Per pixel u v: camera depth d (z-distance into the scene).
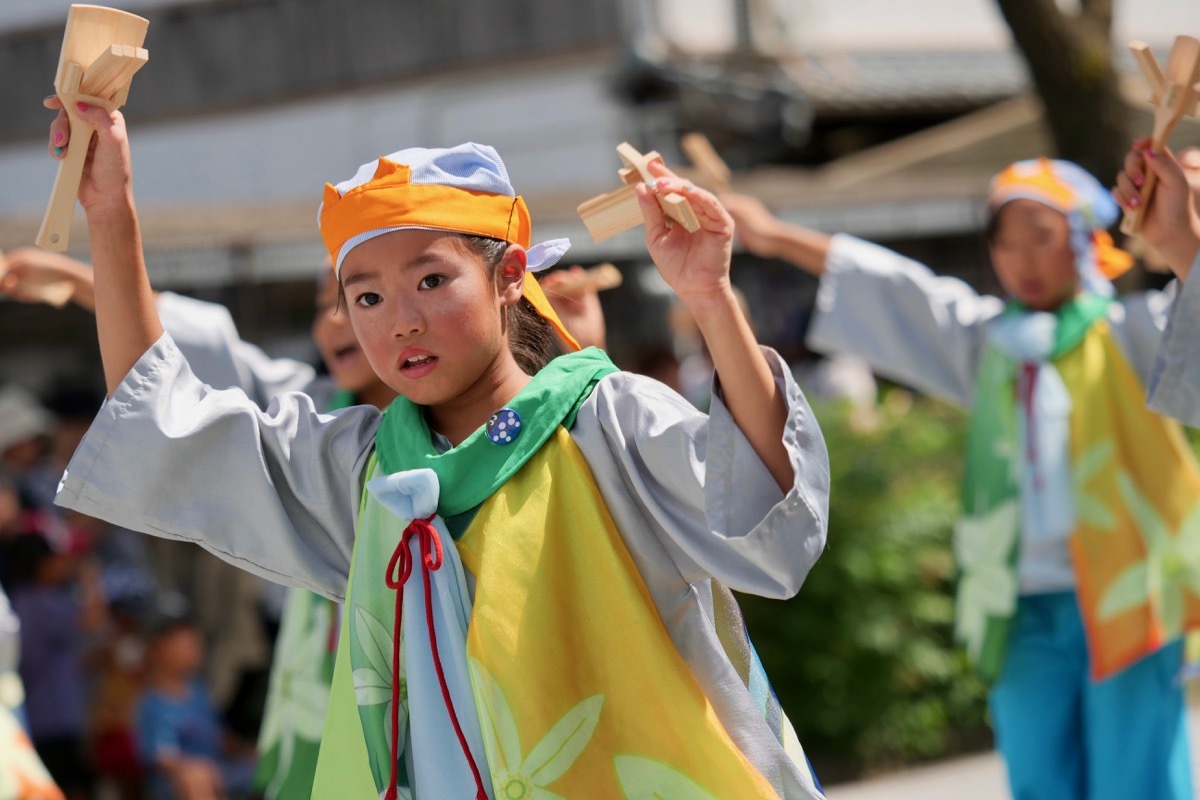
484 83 24.88
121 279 4.90
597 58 24.36
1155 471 9.15
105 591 13.49
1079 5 13.25
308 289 18.58
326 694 8.25
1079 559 8.98
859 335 10.12
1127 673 8.89
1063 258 9.34
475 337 4.62
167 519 5.01
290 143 25.62
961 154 23.53
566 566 4.57
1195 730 12.97
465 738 4.53
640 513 4.64
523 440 4.64
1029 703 9.10
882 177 22.80
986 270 23.38
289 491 5.07
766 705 4.83
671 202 4.27
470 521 4.65
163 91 26.03
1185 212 5.29
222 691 14.48
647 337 18.30
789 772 4.59
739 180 21.59
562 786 4.39
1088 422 9.20
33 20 25.39
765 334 22.73
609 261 16.41
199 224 15.05
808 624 13.51
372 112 25.28
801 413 4.39
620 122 24.20
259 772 8.56
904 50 29.36
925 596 13.73
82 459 4.91
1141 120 20.84
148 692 12.84
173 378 4.98
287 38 25.59
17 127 25.59
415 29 25.20
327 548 5.14
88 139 4.69
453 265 4.61
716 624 4.81
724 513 4.35
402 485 4.61
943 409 15.23
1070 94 13.00
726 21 26.34
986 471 9.39
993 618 9.20
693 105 23.45
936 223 19.88
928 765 13.68
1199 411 5.38
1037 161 9.58
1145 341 9.32
